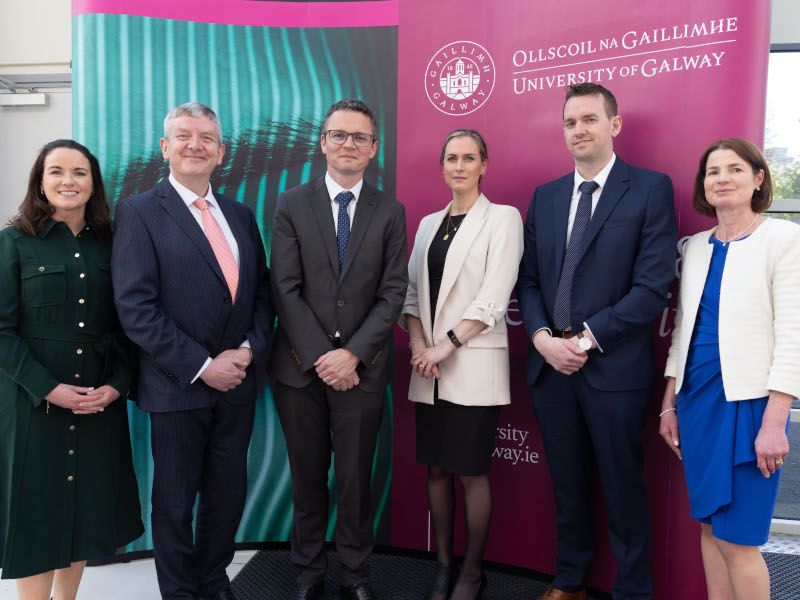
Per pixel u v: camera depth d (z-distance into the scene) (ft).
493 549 8.36
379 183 8.64
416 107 8.45
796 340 5.25
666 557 7.30
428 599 7.29
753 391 5.46
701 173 6.06
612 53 7.41
